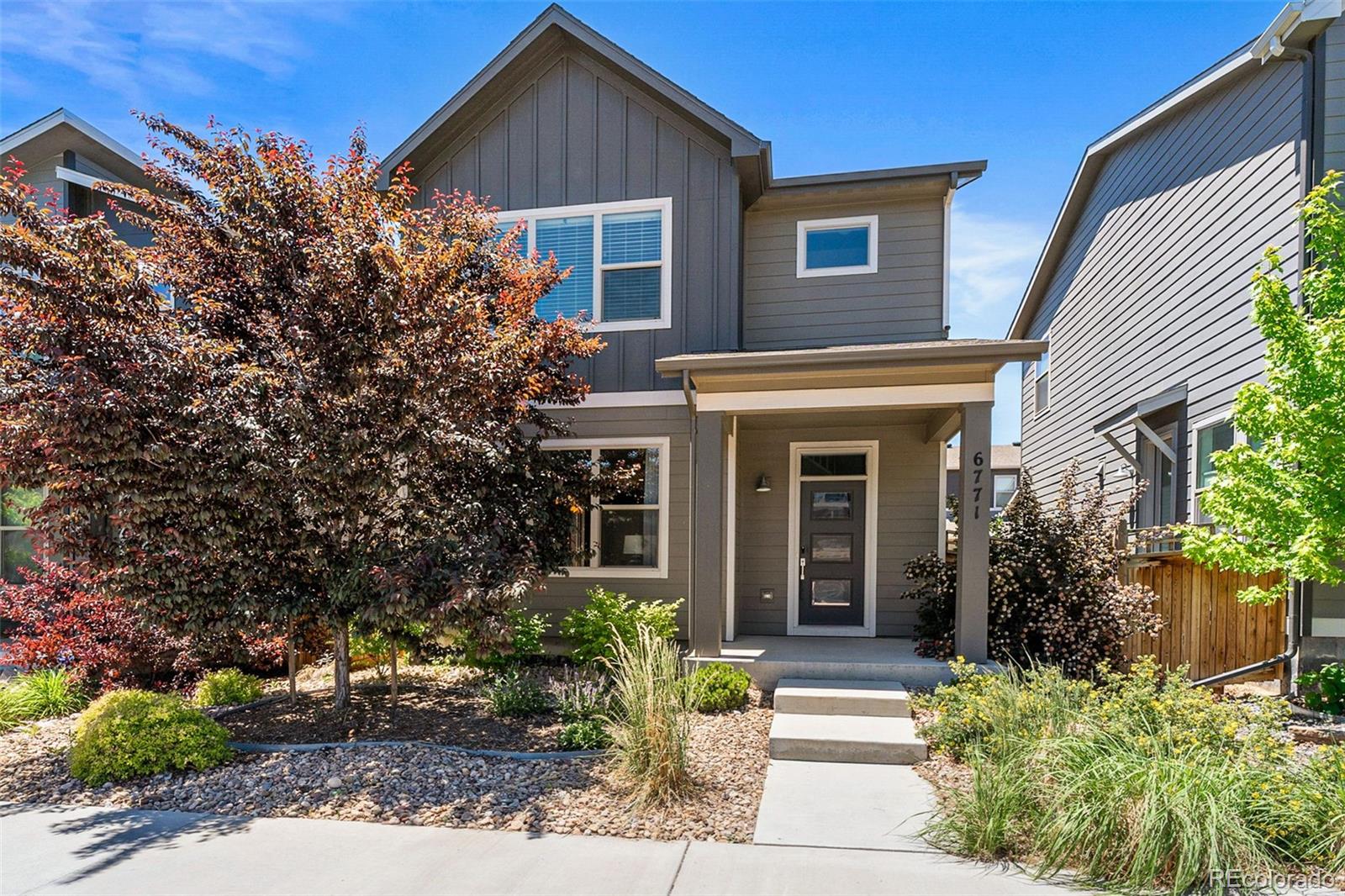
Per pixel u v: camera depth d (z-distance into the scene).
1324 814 3.87
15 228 5.12
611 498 8.56
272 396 5.69
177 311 6.28
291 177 6.00
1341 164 7.14
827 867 3.88
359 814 4.58
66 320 5.12
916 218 9.80
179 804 4.80
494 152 9.80
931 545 9.73
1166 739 4.50
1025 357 6.82
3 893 3.62
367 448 5.64
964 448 7.37
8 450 5.26
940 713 6.20
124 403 4.94
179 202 6.88
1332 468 5.92
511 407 7.29
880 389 7.55
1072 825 3.80
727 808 4.70
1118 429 11.74
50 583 8.04
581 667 8.34
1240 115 8.50
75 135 10.76
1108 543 8.16
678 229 9.29
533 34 9.30
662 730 4.91
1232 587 7.92
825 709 6.59
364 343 5.62
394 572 5.76
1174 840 3.64
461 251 6.04
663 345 9.24
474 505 6.59
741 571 10.12
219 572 5.95
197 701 7.33
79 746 5.34
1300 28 7.16
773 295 10.05
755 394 7.75
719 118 8.91
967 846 4.04
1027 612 7.69
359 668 8.80
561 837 4.25
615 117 9.49
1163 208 10.29
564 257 9.55
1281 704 5.12
